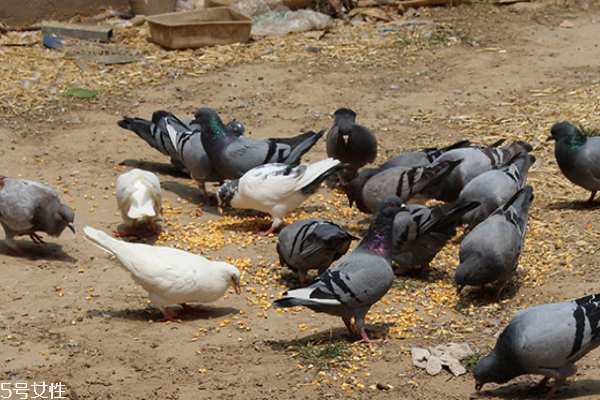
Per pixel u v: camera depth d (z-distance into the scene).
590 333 5.16
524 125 11.89
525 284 7.66
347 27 16.56
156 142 10.42
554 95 13.09
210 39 15.10
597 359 6.09
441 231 7.57
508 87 13.55
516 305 7.27
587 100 12.67
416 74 14.26
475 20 16.98
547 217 9.20
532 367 5.27
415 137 11.73
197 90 13.33
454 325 6.87
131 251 6.68
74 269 7.84
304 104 12.91
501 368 5.39
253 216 9.55
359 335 6.62
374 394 5.62
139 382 5.77
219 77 13.85
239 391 5.63
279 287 7.65
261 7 16.45
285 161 9.45
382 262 6.20
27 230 7.95
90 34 15.06
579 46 15.57
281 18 16.19
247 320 6.94
